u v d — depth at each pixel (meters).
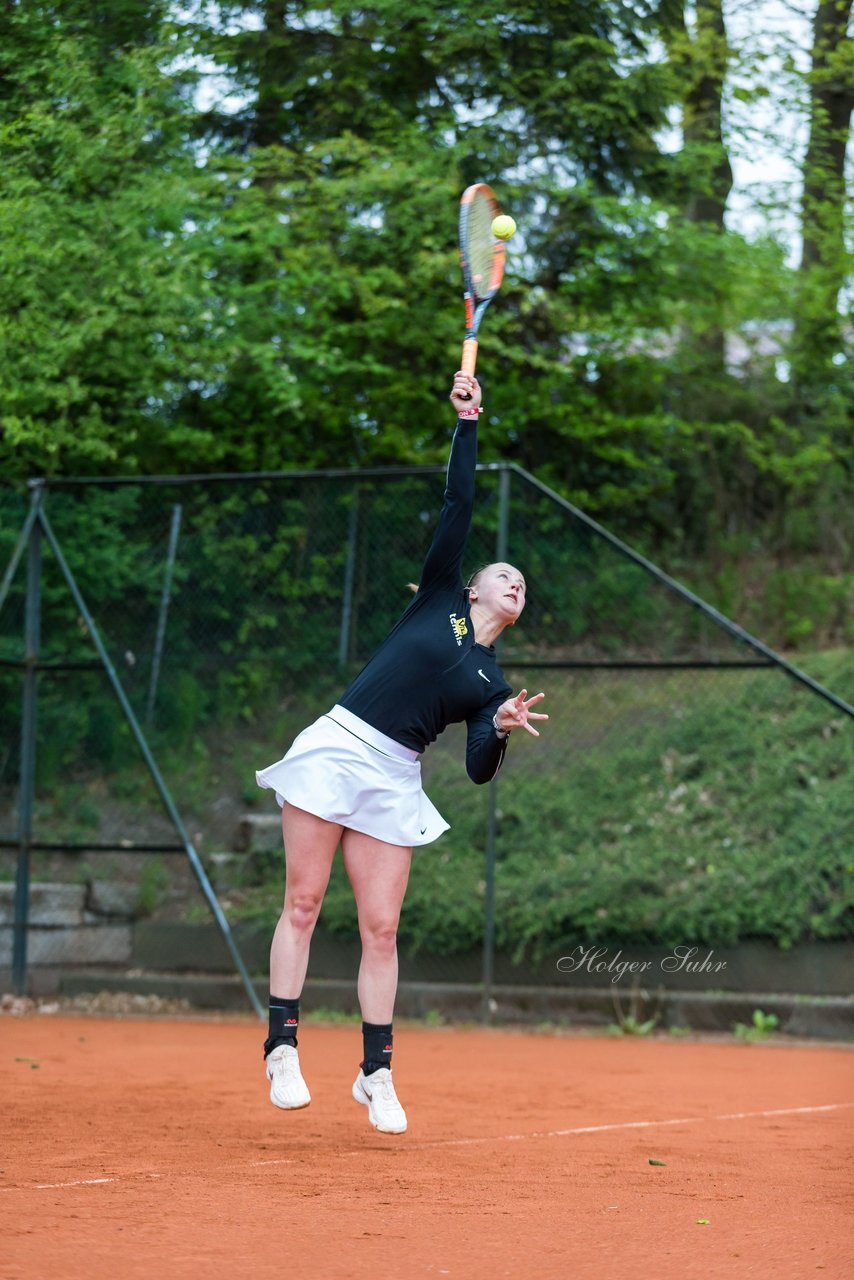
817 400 32.62
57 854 25.17
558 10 27.48
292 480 23.77
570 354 30.86
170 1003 22.70
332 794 9.40
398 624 9.66
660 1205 7.54
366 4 25.97
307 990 22.08
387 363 29.00
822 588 30.23
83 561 24.69
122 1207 7.08
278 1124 10.78
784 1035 20.02
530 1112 12.03
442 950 22.41
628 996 21.02
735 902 21.09
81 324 22.69
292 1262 5.96
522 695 9.12
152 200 22.70
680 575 31.23
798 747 24.14
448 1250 6.29
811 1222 7.13
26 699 22.42
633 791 24.08
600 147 29.06
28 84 21.42
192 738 25.36
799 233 32.06
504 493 20.95
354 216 27.56
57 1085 13.00
